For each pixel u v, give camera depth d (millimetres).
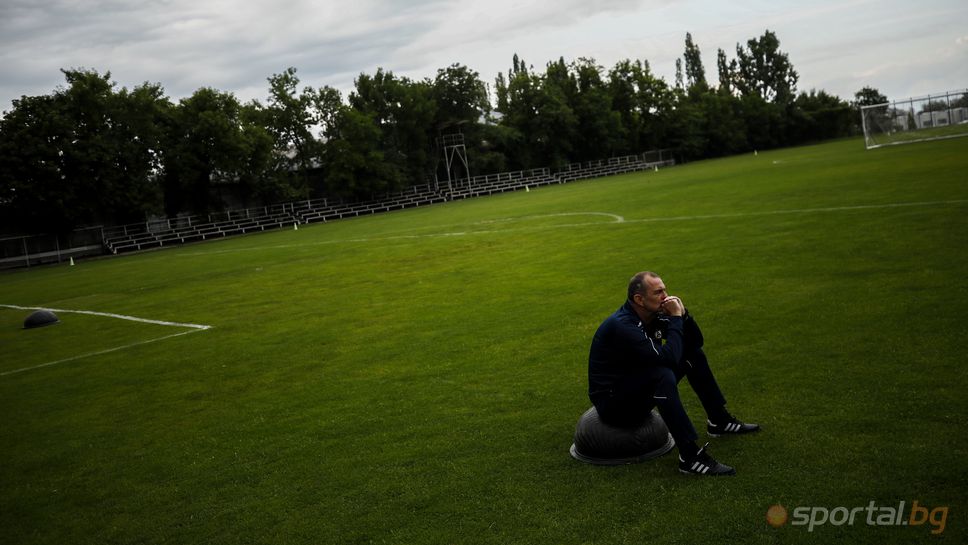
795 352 6688
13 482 6105
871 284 8906
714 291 9820
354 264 20172
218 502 5098
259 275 20469
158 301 17484
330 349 9734
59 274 33562
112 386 9242
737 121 101688
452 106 77312
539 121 81375
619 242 16891
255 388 8234
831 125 104375
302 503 4883
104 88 50781
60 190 47156
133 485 5672
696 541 3730
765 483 4270
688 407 5738
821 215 15867
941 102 56375
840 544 3564
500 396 6668
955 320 6957
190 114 55250
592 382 4926
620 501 4289
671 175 52875
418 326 10469
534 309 10531
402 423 6270
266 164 58719
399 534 4250
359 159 64125
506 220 29672
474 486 4762
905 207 15039
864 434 4742
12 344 13664
